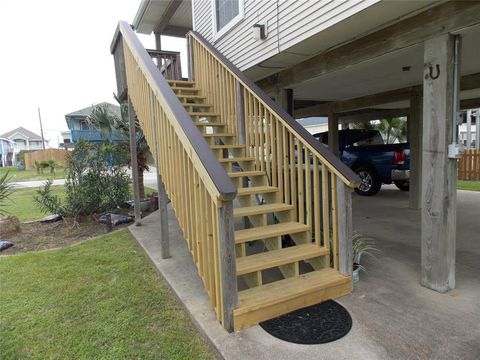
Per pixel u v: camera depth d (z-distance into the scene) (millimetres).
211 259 2645
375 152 8305
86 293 3250
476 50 3955
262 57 4688
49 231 6055
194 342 2449
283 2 4137
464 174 11508
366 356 2184
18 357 2332
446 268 2996
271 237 3254
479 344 2275
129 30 5328
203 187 2643
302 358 2176
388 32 3338
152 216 6527
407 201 7633
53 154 28422
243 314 2498
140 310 2912
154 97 3797
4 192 6617
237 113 4625
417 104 6488
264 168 4223
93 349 2389
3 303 3096
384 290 3104
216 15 6035
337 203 3105
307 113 9992
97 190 6820
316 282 2920
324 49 4195
